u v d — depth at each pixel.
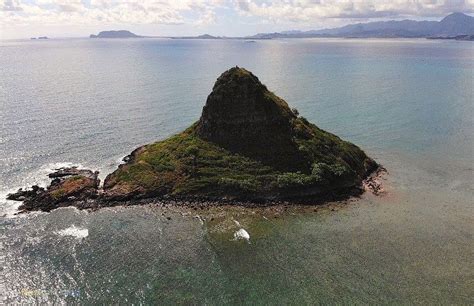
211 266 65.00
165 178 90.12
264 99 100.25
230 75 102.06
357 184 93.62
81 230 74.88
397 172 102.88
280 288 60.12
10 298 57.53
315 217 80.44
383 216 81.00
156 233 74.31
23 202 83.94
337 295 58.78
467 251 69.31
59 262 65.56
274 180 88.56
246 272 63.66
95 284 60.56
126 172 93.12
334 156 97.69
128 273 63.09
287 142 96.81
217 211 82.19
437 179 98.88
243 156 94.69
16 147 113.75
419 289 60.03
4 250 68.38
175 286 60.34
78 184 89.12
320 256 67.75
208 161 93.69
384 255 68.06
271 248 70.00
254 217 80.25
